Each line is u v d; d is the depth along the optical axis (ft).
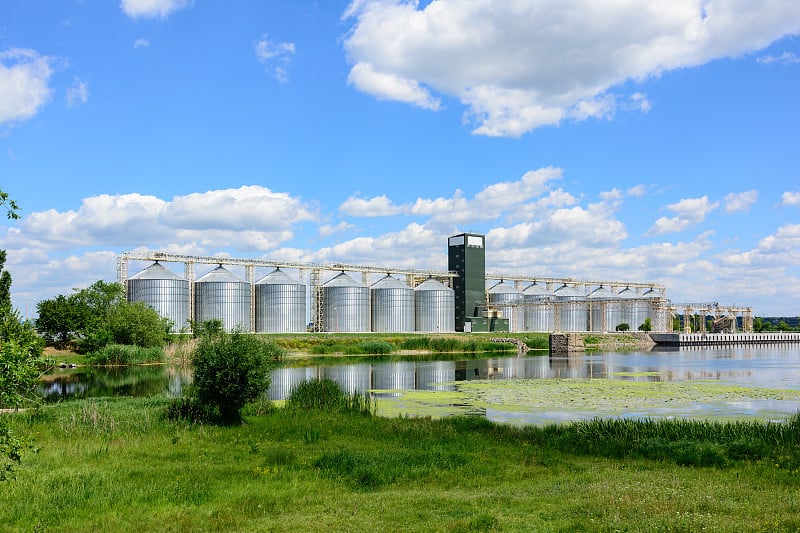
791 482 79.05
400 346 462.19
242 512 68.59
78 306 373.40
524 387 224.12
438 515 65.10
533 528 59.06
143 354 337.11
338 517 65.05
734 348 558.15
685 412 160.76
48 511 69.00
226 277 492.95
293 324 513.04
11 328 59.67
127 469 89.35
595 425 117.29
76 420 125.29
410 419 140.56
